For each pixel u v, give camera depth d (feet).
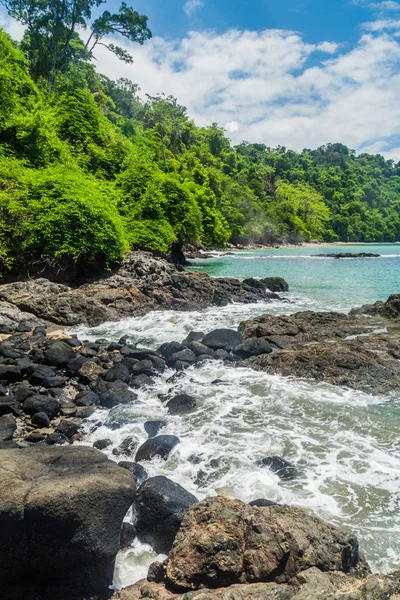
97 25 137.49
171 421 23.24
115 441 21.07
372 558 13.42
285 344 37.60
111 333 43.60
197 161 226.99
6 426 21.61
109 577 12.45
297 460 19.33
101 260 62.95
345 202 436.35
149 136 221.05
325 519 15.19
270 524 11.91
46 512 11.52
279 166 482.69
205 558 11.27
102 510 12.17
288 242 306.14
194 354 34.78
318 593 9.97
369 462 19.21
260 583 10.66
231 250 223.51
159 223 91.50
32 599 11.81
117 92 251.60
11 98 78.07
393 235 419.95
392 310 47.14
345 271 105.81
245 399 26.43
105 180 103.40
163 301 56.18
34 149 76.69
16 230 57.11
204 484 17.34
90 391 26.81
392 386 28.43
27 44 144.87
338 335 40.14
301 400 26.27
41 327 42.04
